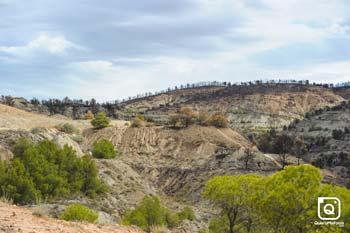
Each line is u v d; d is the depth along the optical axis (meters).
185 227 45.19
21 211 11.55
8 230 8.89
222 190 26.75
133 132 125.88
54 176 50.94
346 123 168.62
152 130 127.06
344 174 95.94
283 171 22.48
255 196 23.61
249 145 120.19
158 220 37.41
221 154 105.94
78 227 10.67
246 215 28.25
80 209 18.83
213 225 31.25
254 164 98.00
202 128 126.56
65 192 51.81
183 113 134.88
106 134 124.31
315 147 134.50
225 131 129.62
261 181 23.92
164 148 116.88
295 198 21.53
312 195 21.52
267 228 28.34
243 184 26.62
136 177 78.19
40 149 56.16
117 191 65.88
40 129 84.06
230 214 28.59
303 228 21.91
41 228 9.61
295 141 125.44
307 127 171.75
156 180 97.69
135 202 64.00
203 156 109.62
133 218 35.72
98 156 86.38
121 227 12.33
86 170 59.66
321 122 174.88
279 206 21.84
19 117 126.75
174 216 44.81
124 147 117.81
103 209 51.41
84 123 136.38
